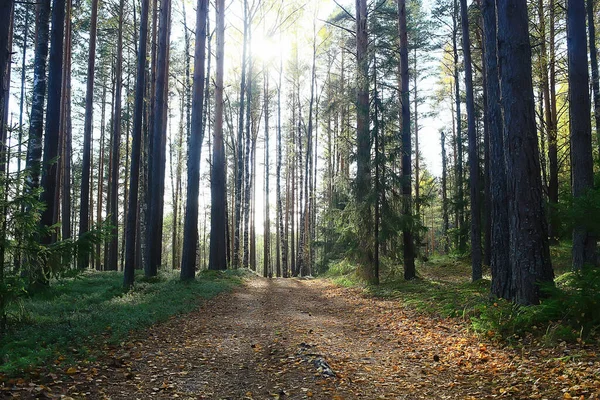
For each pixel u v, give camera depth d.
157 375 5.82
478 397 5.10
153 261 18.19
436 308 10.57
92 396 4.87
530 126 8.26
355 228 17.20
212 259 22.98
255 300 14.03
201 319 10.23
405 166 17.62
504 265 9.59
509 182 8.40
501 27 8.51
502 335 7.30
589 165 11.19
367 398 5.26
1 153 7.05
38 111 11.80
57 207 23.14
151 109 23.81
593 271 6.76
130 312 9.64
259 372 6.20
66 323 8.03
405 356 7.22
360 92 17.58
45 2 12.12
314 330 9.23
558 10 19.02
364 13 19.36
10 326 7.57
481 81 23.95
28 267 7.40
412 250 17.33
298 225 42.47
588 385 4.79
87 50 30.33
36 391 4.69
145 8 14.75
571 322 6.69
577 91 11.35
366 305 12.84
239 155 27.67
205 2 17.53
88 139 22.36
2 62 7.35
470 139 16.06
